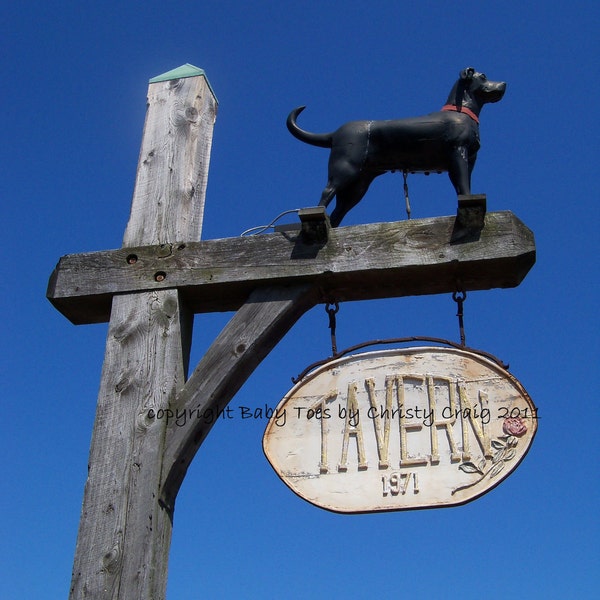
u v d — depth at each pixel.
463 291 2.73
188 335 2.84
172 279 2.81
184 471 2.63
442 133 2.86
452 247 2.70
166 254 2.86
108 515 2.49
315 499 2.42
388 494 2.41
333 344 2.69
